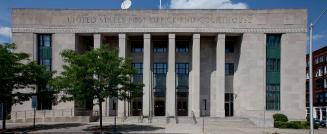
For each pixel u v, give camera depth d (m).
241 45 47.44
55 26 46.75
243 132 31.19
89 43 50.97
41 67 32.56
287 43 47.09
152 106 48.25
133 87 31.25
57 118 40.00
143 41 49.75
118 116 44.16
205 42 50.16
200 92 49.34
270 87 47.47
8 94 30.09
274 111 46.69
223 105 45.94
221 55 46.47
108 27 46.59
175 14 46.75
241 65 47.25
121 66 30.66
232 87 49.59
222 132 30.86
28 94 32.06
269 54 47.66
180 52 50.28
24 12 46.84
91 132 29.14
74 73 28.72
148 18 46.69
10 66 29.73
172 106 46.03
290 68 47.06
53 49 46.69
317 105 83.38
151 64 49.78
